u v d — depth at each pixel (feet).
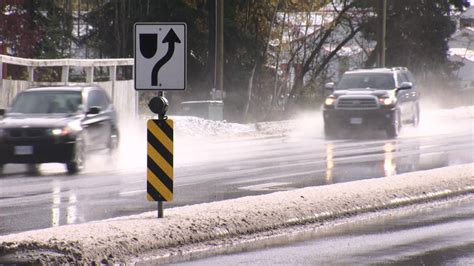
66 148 167.43
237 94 415.85
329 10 472.03
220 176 157.69
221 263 85.51
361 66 520.01
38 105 177.78
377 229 103.71
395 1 483.10
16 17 336.90
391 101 256.93
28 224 107.14
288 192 122.01
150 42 101.45
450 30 502.38
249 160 188.65
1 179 157.79
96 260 84.74
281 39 434.71
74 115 175.01
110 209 119.24
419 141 239.30
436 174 141.79
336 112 259.60
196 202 124.67
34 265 81.97
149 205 122.93
